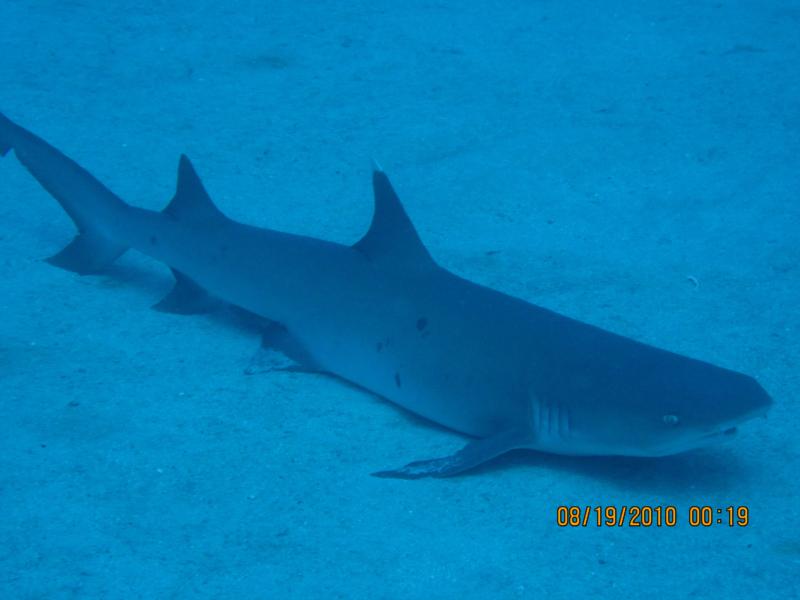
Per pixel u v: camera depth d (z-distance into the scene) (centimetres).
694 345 245
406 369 227
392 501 213
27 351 249
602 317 256
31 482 216
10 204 308
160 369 245
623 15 499
